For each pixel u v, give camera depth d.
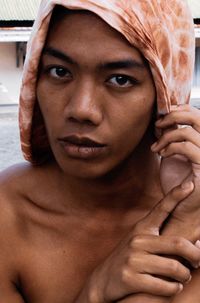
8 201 1.07
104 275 0.94
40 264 1.03
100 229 1.06
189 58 0.95
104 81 0.85
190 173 0.97
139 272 0.90
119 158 0.90
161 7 0.88
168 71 0.91
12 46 12.32
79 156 0.87
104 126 0.86
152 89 0.89
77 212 1.06
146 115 0.90
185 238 0.96
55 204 1.06
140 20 0.84
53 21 0.86
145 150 1.03
